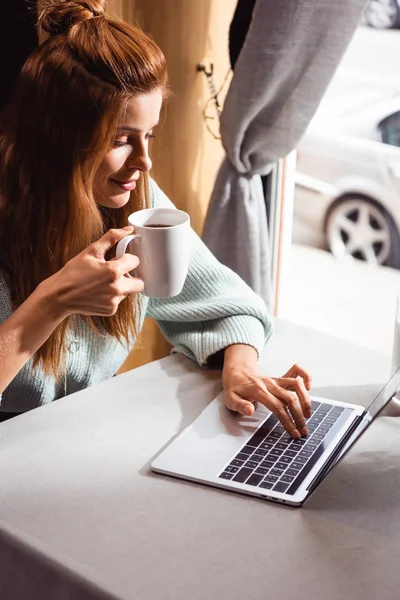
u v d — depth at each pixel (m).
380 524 1.00
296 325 1.58
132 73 1.16
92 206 1.24
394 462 1.14
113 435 1.20
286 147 1.99
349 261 3.37
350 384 1.36
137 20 1.95
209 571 0.91
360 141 3.16
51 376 1.39
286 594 0.88
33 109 1.21
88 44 1.16
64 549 0.95
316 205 3.37
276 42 1.80
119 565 0.92
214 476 1.08
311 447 1.16
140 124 1.21
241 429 1.21
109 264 1.09
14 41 1.96
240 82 1.88
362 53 3.01
